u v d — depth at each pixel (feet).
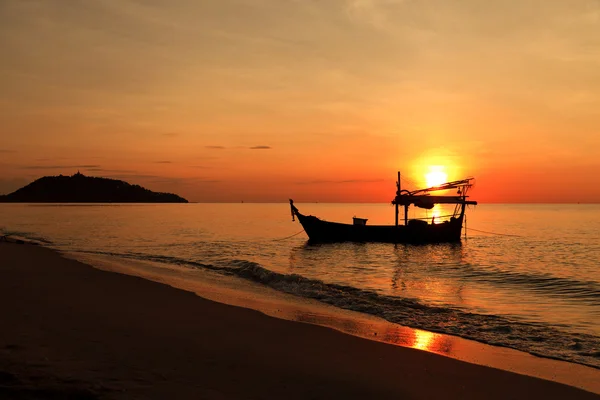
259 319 37.24
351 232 141.69
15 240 109.70
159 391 20.27
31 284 48.80
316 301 50.47
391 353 29.50
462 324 41.68
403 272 83.10
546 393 23.72
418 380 24.76
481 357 30.99
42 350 25.25
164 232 188.34
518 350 33.32
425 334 37.29
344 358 27.96
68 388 19.62
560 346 34.73
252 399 20.42
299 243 143.64
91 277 55.77
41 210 520.01
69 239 145.79
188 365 24.50
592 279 76.07
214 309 40.16
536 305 54.03
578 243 152.25
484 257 111.14
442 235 146.72
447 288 65.77
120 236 162.71
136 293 46.21
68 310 36.32
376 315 44.57
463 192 150.30
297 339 31.81
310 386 22.79
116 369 22.86
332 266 91.20
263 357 27.09
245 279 66.08
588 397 23.36
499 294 61.62
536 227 254.06
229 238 161.89
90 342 27.55
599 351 33.24
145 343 28.22
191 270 74.38
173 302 42.45
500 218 397.80
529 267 92.12
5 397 18.44
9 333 28.55
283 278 62.90
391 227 141.18
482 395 23.16
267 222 286.87
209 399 19.84
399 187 144.56
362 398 21.79
